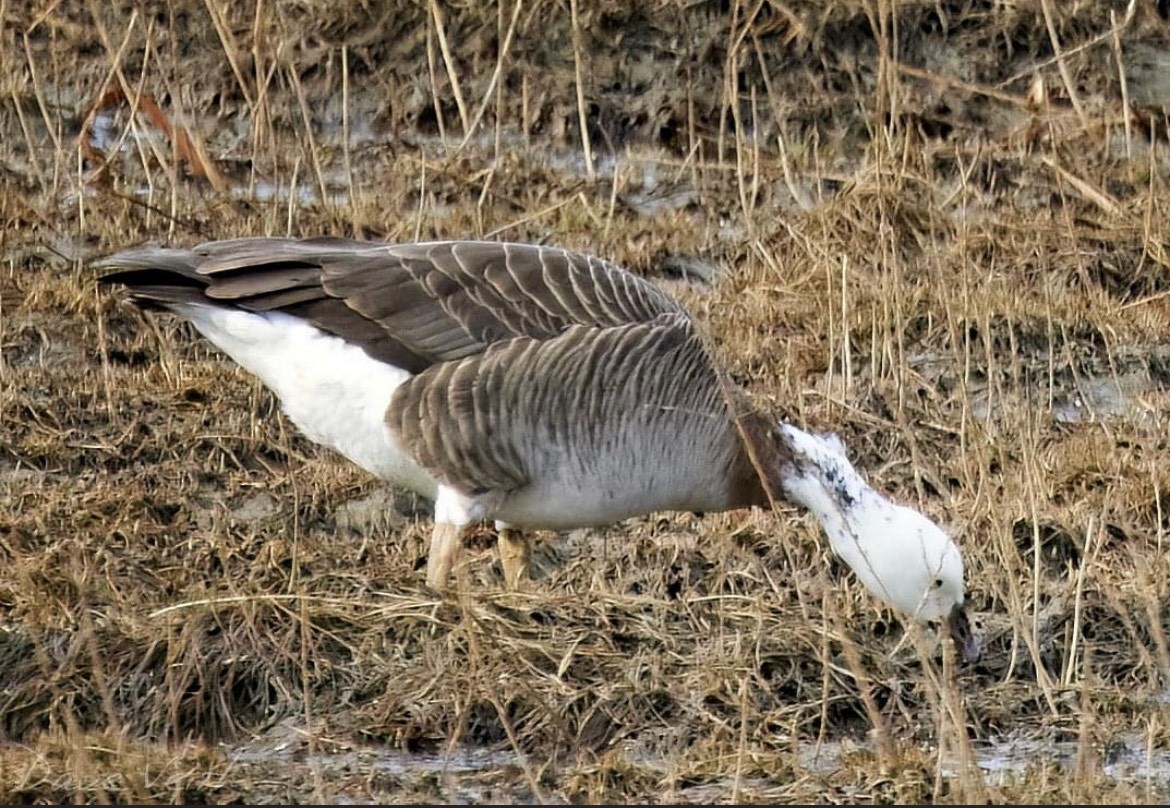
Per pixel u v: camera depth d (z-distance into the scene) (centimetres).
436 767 1040
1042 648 1181
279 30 1945
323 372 1166
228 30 1797
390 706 1080
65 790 973
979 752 1073
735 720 1079
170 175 1727
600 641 1138
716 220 1783
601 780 1004
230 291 1166
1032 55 2003
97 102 1770
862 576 1169
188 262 1180
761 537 1297
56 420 1406
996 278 1622
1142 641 1181
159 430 1403
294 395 1185
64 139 1866
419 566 1259
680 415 1170
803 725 1091
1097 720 1090
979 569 1243
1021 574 1237
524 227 1752
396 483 1214
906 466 1384
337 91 1952
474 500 1165
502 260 1182
